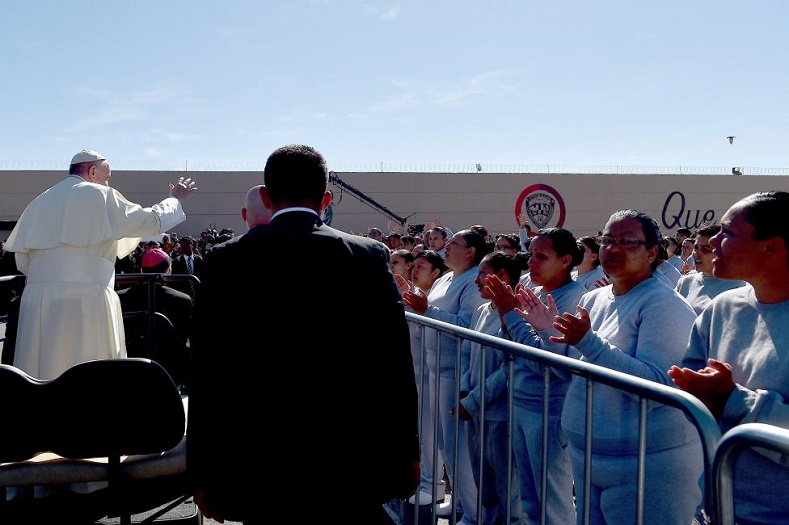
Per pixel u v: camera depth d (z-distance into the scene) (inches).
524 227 742.5
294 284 80.2
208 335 81.1
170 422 97.1
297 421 79.0
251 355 79.8
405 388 82.7
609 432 99.2
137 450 97.5
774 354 78.0
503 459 137.9
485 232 326.6
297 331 79.6
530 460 128.7
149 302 167.8
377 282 82.8
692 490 99.1
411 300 165.9
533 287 198.1
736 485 78.7
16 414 96.2
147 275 168.4
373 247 85.6
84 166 151.9
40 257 145.3
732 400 76.0
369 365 80.9
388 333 82.2
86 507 108.5
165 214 152.4
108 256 150.7
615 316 110.7
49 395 96.0
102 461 104.2
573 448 107.7
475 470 145.7
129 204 150.7
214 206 1349.7
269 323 79.8
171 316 189.0
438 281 203.9
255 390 79.4
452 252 181.2
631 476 98.2
